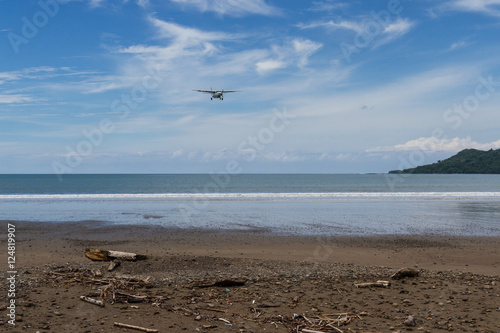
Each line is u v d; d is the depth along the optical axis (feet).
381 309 27.30
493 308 27.55
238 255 50.62
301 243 61.26
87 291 29.66
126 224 80.59
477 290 32.40
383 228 77.15
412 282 34.83
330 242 62.08
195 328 22.89
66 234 67.97
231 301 28.66
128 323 23.27
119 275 34.91
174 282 33.45
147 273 36.37
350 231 73.41
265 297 29.84
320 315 25.88
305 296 30.35
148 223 82.38
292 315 25.76
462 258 50.11
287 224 82.07
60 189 261.03
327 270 39.37
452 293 31.40
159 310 26.05
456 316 25.81
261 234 69.67
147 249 55.16
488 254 52.90
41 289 29.84
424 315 26.03
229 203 129.59
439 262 47.44
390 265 45.34
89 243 59.47
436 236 68.39
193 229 74.79
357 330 23.12
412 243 61.62
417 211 107.65
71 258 47.11
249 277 35.76
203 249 55.62
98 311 25.29
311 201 138.21
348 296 30.50
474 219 91.50
